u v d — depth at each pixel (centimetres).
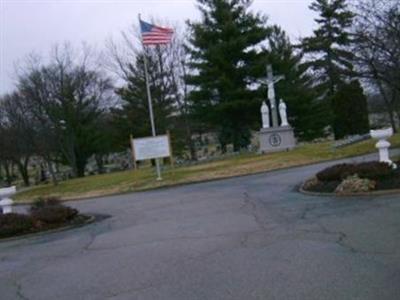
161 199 2047
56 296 789
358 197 1402
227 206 1559
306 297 640
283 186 1894
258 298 657
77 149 5722
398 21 2056
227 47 4269
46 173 6900
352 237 941
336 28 5253
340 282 686
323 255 838
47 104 5075
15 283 918
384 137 1767
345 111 3994
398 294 618
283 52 5038
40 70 6425
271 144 3603
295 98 4631
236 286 721
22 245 1397
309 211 1278
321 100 5059
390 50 2089
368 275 704
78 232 1486
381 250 830
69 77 5466
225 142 4697
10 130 4938
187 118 5303
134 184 2880
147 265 913
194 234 1159
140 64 5297
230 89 4253
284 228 1100
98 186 3206
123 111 5409
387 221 1043
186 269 851
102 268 938
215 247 994
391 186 1431
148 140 2823
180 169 3244
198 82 4381
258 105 4244
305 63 5256
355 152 2767
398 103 3834
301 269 769
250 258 873
